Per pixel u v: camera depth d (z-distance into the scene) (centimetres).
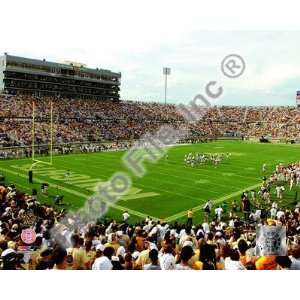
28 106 4791
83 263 648
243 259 652
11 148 3606
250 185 2317
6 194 1487
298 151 4269
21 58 5575
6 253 658
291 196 2088
